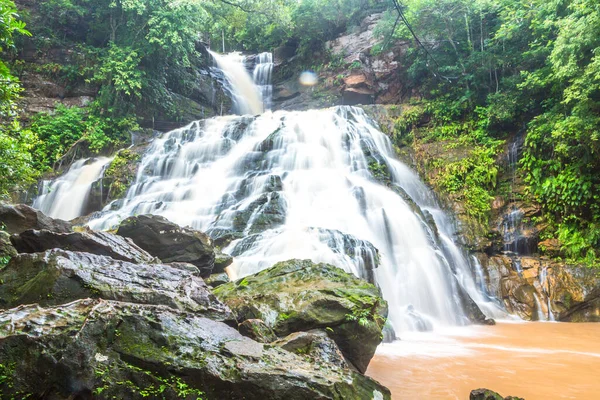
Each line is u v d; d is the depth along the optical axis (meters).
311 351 5.23
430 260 13.10
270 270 7.81
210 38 36.47
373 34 24.20
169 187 16.67
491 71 20.28
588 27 14.12
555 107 16.56
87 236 7.15
